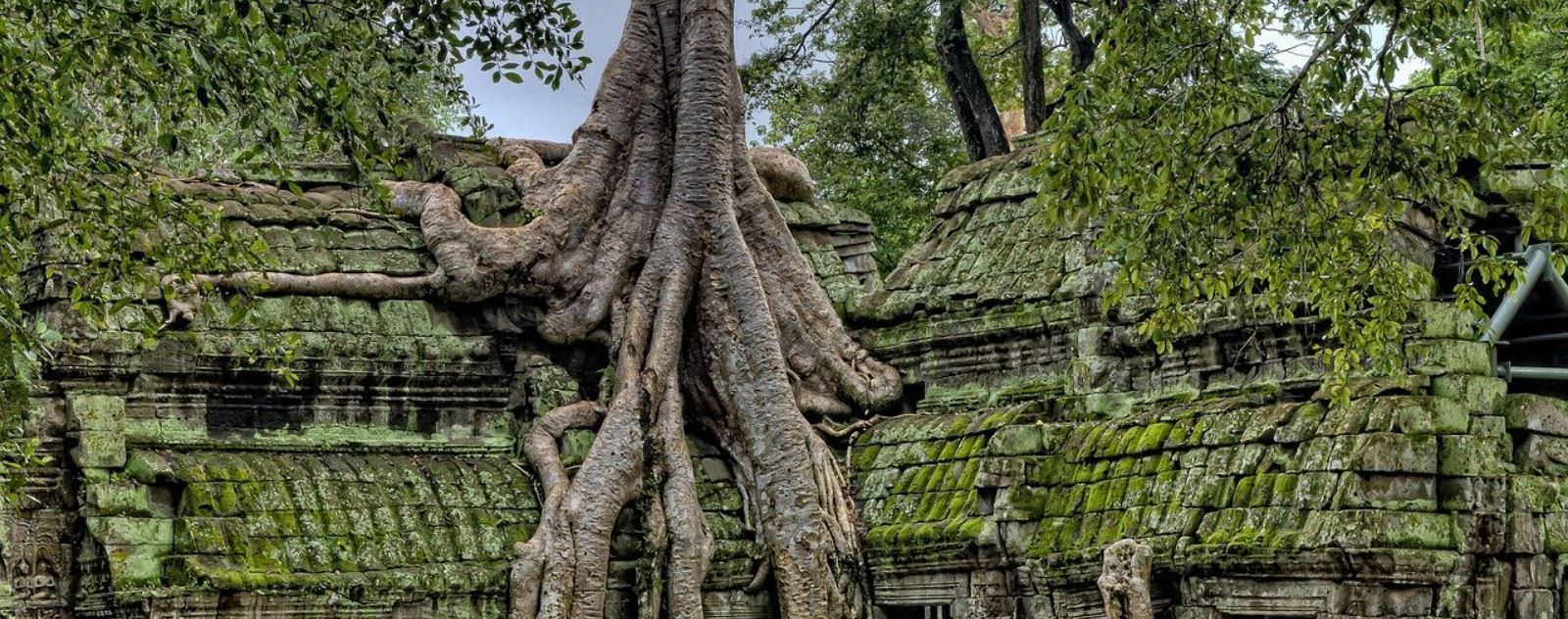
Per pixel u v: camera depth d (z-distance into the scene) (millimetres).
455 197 23531
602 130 23953
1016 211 24469
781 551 22609
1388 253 19578
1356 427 19656
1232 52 19047
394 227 23375
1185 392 21828
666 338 23062
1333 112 18953
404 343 22625
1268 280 19875
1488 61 20297
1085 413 22375
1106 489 21344
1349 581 19344
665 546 22203
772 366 23250
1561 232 18609
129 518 20547
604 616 21922
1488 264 18969
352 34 17141
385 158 16766
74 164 16469
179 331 21438
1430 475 19500
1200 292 19656
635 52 24312
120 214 16859
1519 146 20062
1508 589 19703
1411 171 18641
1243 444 20453
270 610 20453
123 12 16031
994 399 23359
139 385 21312
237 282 18938
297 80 16219
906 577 22547
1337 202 20016
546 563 21703
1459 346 19984
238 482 21031
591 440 22609
